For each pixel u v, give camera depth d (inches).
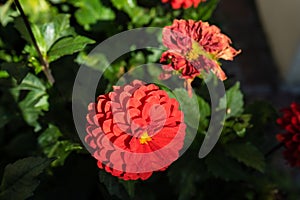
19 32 27.3
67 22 26.9
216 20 32.6
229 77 33.4
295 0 43.7
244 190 30.9
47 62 26.6
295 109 28.1
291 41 46.4
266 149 32.5
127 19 30.0
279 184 38.7
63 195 28.1
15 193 23.4
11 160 28.0
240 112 28.7
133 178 23.6
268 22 53.2
